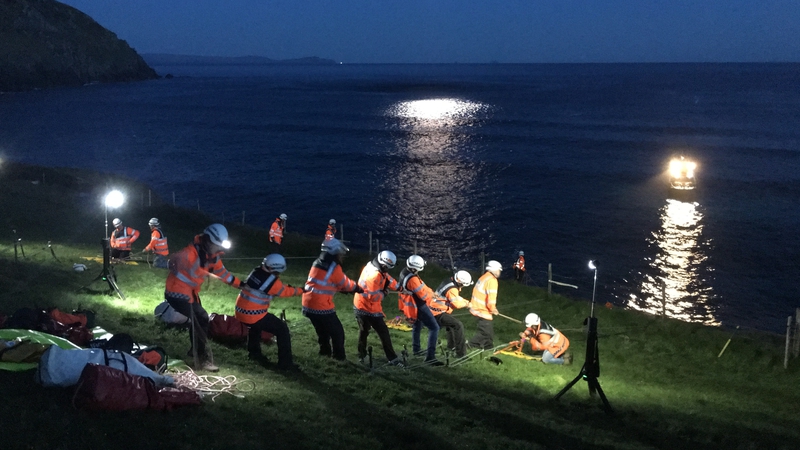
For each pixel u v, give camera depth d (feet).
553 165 232.94
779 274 113.70
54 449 19.85
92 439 20.85
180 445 21.59
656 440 32.07
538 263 120.67
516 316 67.41
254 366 33.58
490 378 40.14
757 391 48.39
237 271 78.28
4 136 299.99
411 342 48.93
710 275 113.29
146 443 21.30
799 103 529.04
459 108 488.02
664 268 116.78
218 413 25.36
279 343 33.83
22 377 25.22
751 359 56.34
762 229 142.61
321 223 152.56
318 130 345.51
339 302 64.59
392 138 312.29
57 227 91.50
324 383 32.58
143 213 115.96
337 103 536.83
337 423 26.78
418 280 40.27
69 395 23.85
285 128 354.74
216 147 279.90
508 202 171.63
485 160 244.42
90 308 43.55
